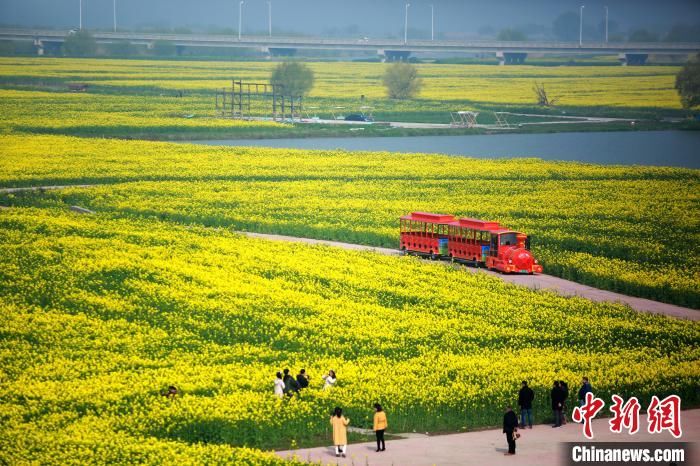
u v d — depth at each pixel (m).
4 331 123.88
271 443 95.12
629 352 121.06
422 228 177.62
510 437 89.56
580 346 125.06
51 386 105.75
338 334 127.81
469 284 154.62
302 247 175.50
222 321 132.00
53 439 90.25
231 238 181.25
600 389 106.12
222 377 109.88
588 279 159.88
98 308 135.25
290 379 104.75
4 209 199.88
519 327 133.12
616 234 190.12
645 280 154.38
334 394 103.81
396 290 148.75
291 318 133.88
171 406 99.44
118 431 94.06
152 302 138.62
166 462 84.75
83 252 161.88
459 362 116.06
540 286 157.50
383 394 104.31
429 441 94.94
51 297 138.62
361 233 188.62
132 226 187.88
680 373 111.12
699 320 139.12
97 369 112.12
